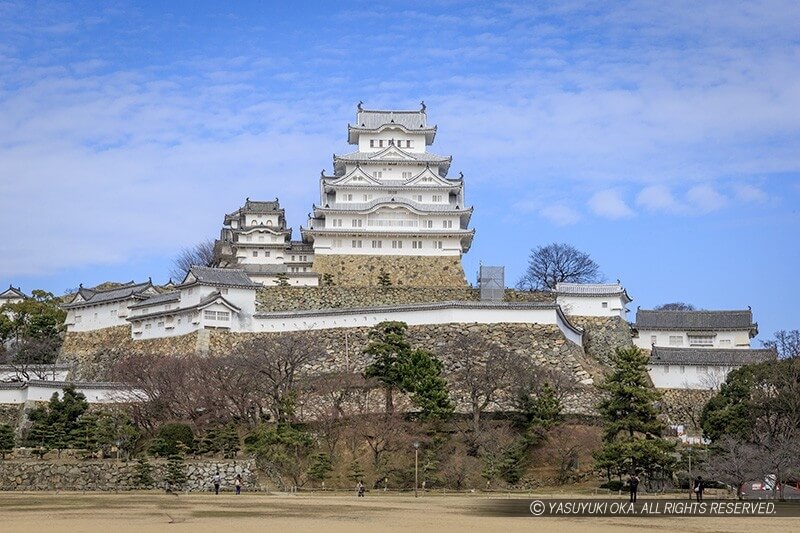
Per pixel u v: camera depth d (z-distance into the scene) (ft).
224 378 293.43
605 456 247.91
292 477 258.16
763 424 274.16
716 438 275.59
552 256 508.94
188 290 356.18
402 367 280.10
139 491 242.37
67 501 202.18
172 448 258.98
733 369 317.01
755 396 282.36
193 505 192.03
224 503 198.80
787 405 274.77
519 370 297.74
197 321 343.26
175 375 295.28
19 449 264.11
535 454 275.39
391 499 217.56
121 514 168.96
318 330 342.23
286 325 347.56
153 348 355.77
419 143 480.23
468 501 210.59
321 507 188.65
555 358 325.01
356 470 254.68
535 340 329.72
